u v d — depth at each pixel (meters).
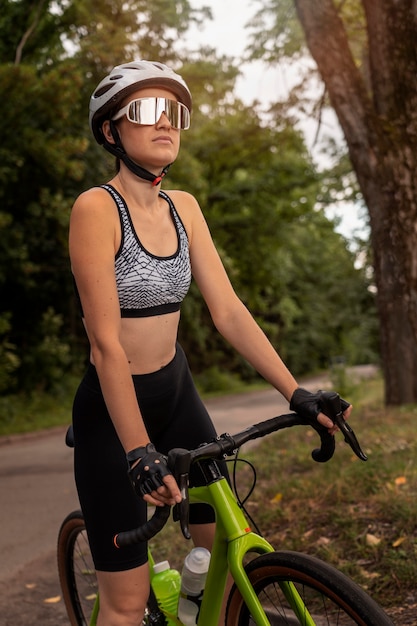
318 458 2.12
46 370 18.06
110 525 2.12
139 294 2.07
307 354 46.69
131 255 2.05
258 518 4.50
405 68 4.91
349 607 1.69
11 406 15.59
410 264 5.01
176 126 2.08
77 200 2.05
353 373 21.88
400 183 5.01
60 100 14.14
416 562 3.37
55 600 3.88
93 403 2.13
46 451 10.77
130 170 2.08
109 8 16.70
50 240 17.75
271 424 1.96
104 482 2.12
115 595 2.14
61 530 3.00
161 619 2.35
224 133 15.26
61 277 18.53
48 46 16.89
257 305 32.38
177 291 2.15
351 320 26.78
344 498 4.58
